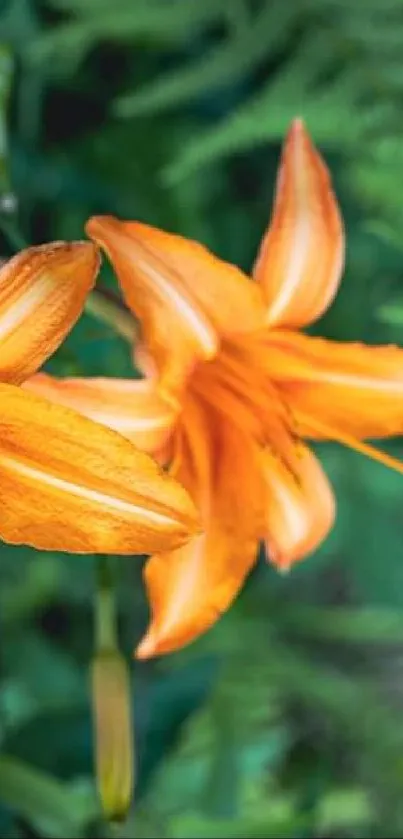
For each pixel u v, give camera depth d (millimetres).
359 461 840
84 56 777
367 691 804
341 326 824
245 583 813
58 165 778
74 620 851
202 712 800
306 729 844
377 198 691
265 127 688
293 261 563
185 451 568
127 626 819
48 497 501
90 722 667
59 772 663
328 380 568
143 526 498
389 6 696
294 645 853
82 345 695
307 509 574
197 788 813
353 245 815
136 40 767
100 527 500
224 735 803
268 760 851
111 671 584
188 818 663
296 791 842
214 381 572
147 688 693
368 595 853
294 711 845
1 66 611
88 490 499
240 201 821
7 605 814
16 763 648
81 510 500
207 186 815
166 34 760
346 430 575
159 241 537
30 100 771
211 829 656
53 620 850
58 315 501
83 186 783
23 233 768
